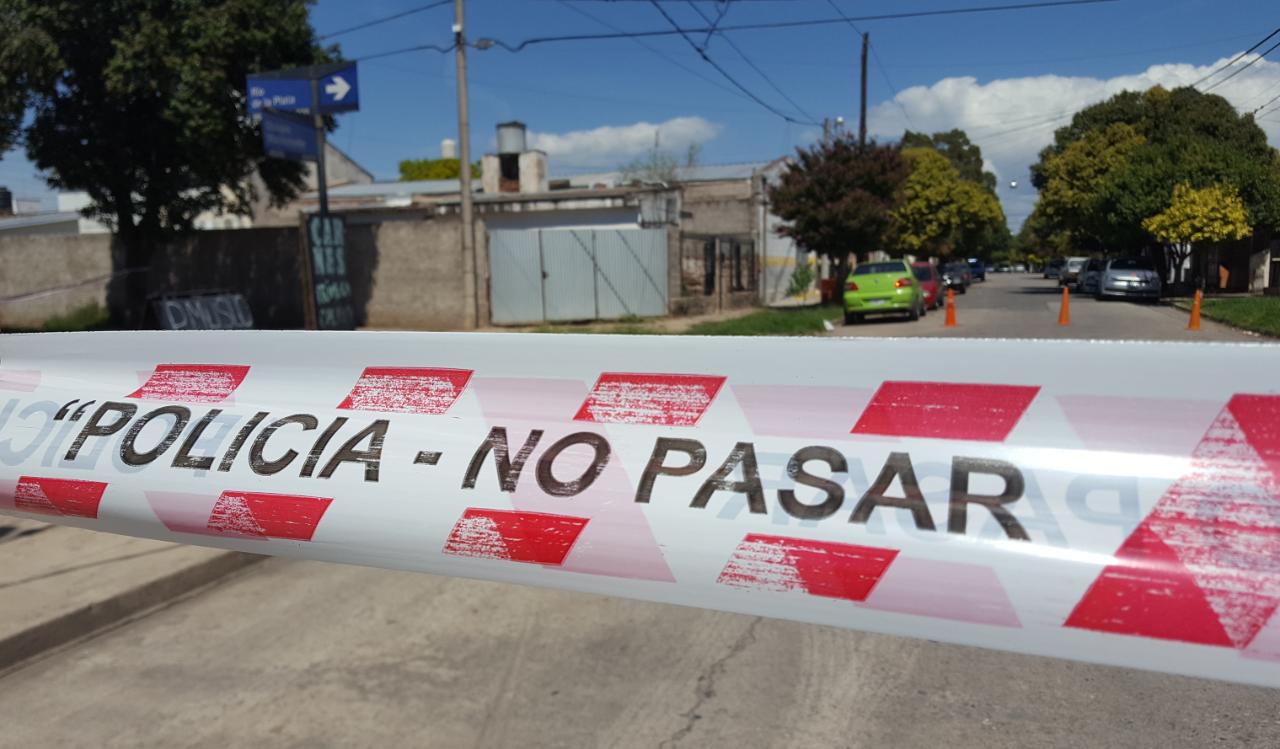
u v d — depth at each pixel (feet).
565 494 5.72
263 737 9.60
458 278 61.41
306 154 52.47
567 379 6.03
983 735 9.48
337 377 6.80
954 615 4.78
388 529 6.15
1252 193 87.40
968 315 73.61
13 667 11.24
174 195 55.57
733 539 5.26
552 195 77.41
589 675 11.03
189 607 13.23
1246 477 4.41
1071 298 99.35
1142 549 4.46
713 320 66.49
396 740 9.53
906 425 5.09
